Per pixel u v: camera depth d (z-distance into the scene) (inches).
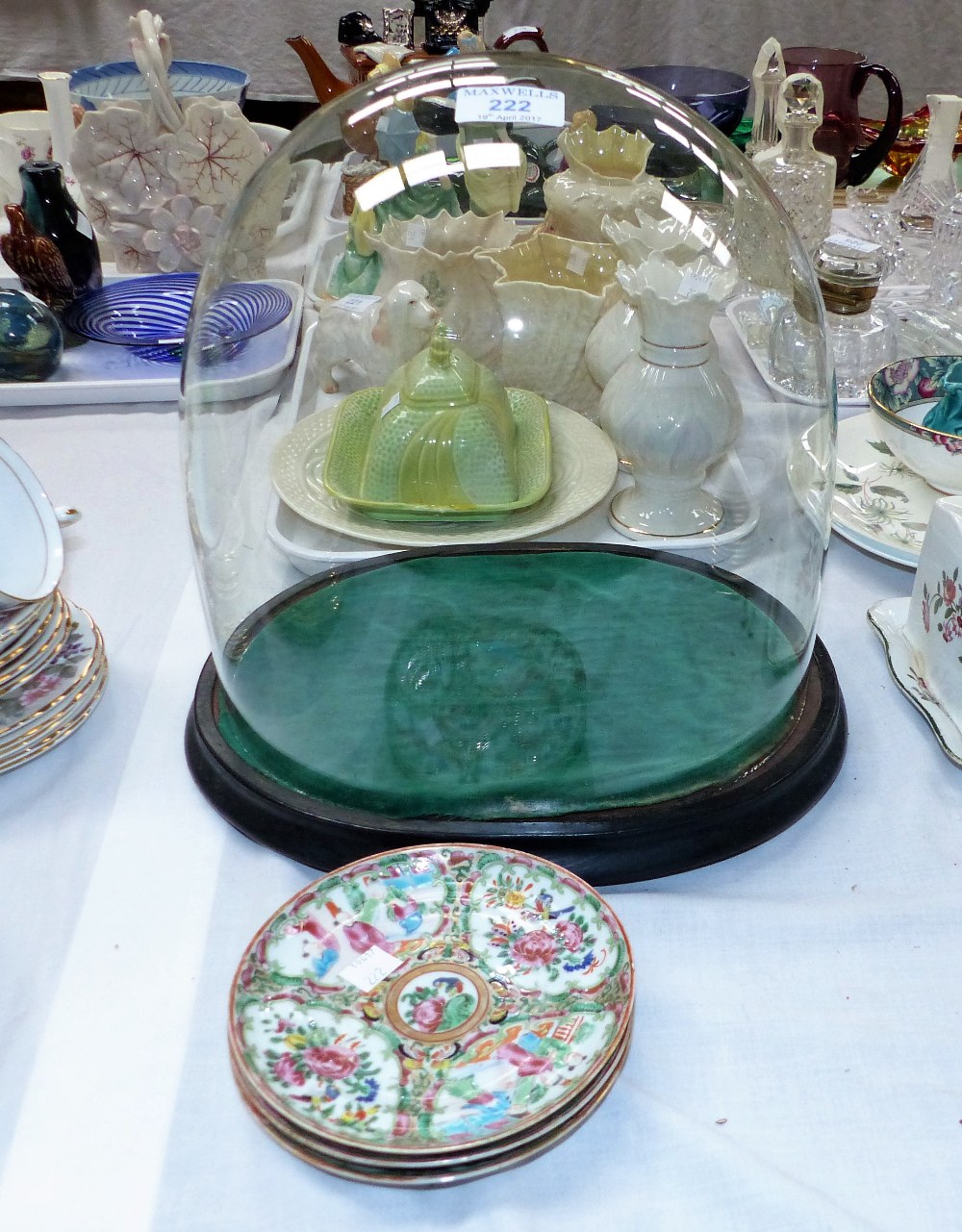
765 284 26.5
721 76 58.6
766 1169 15.0
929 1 82.1
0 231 49.9
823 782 21.2
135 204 46.3
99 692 24.2
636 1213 14.7
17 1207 14.9
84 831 21.3
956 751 21.7
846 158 54.4
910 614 24.9
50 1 80.7
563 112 26.4
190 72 61.3
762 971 18.2
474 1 52.1
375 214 29.1
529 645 23.3
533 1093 14.9
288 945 17.0
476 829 19.3
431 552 26.2
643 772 20.4
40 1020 17.6
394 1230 14.6
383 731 21.3
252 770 20.9
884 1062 16.7
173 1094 16.3
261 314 28.8
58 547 24.0
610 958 16.6
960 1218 14.6
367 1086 15.2
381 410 28.2
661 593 24.8
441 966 16.9
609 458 29.2
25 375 39.3
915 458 29.5
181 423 25.5
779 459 26.4
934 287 44.4
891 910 19.3
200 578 24.4
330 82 56.5
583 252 30.6
